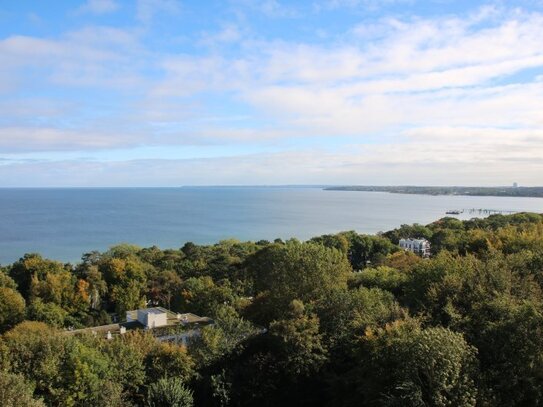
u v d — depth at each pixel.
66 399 26.67
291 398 31.20
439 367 21.19
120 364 30.28
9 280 74.69
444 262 37.50
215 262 92.69
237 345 35.50
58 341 29.33
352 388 27.66
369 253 115.38
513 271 34.41
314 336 32.41
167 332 42.31
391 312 31.12
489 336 24.67
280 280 48.91
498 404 21.39
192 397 29.58
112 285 76.56
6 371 24.25
